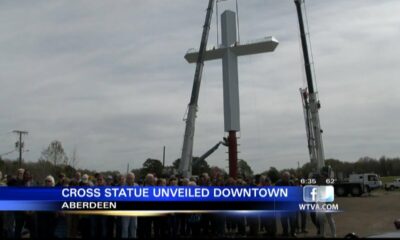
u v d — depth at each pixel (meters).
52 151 49.66
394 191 55.09
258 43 39.91
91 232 10.89
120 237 10.95
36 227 10.77
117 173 12.37
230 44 41.09
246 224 13.74
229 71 40.62
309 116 24.48
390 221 17.59
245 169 38.69
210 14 31.16
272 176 16.72
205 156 37.12
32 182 11.66
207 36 30.61
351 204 27.39
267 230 13.01
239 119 39.97
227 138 39.09
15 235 10.91
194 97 28.19
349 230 14.74
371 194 43.84
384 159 96.44
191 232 12.88
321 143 23.47
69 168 45.16
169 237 11.98
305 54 24.75
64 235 10.77
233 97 40.25
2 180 12.12
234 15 41.75
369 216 19.89
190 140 27.34
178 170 26.67
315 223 13.31
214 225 12.62
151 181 11.63
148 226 11.40
